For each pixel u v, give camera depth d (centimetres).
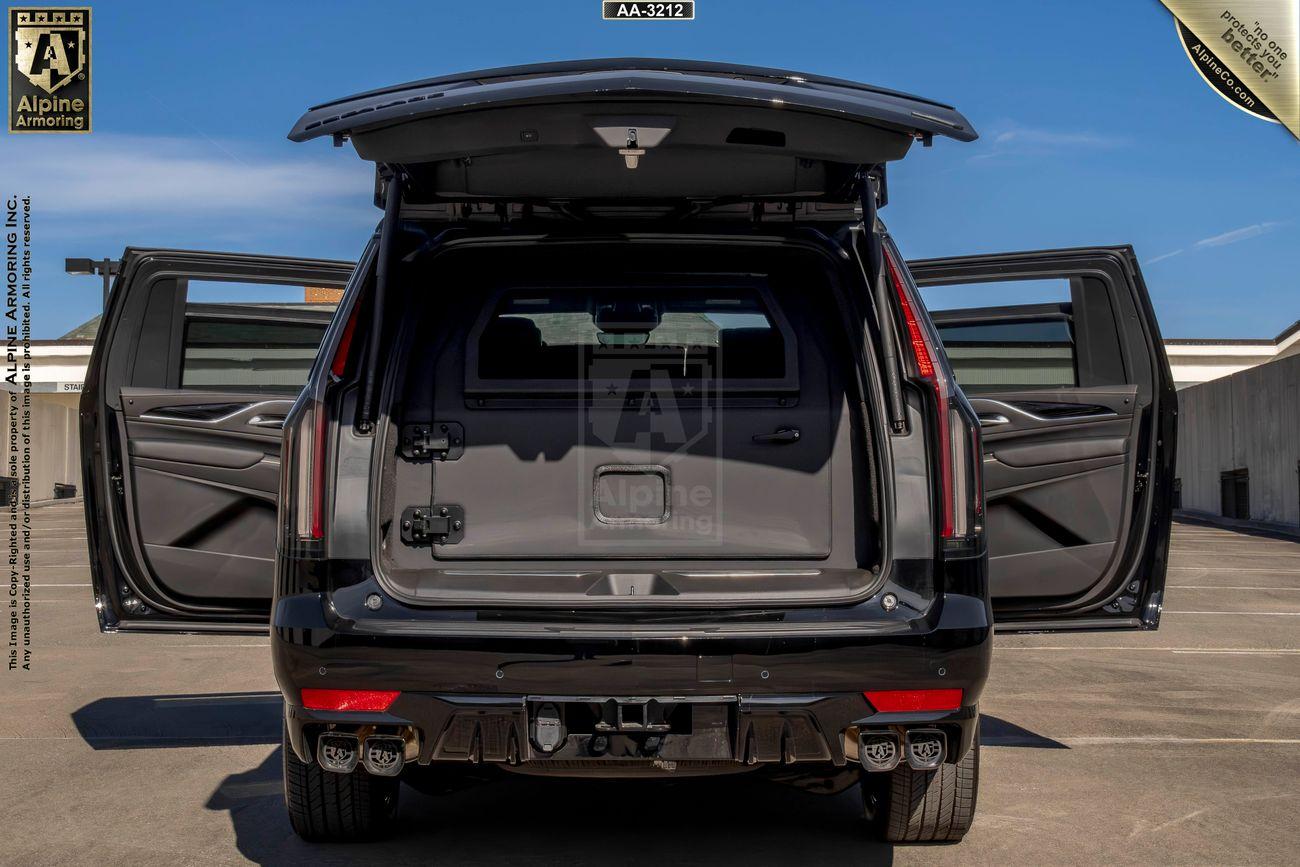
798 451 339
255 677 728
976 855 374
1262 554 1962
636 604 307
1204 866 364
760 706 300
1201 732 568
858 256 340
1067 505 444
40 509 3594
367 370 320
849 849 380
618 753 304
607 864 365
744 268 354
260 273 477
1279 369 2748
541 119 297
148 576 448
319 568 311
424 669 301
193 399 453
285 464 318
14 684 698
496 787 467
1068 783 467
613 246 344
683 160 317
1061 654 855
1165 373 450
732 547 335
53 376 4944
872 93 308
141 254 463
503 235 343
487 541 334
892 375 321
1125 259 464
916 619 308
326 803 369
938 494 314
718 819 418
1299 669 783
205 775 479
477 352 344
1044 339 485
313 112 310
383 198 343
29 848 381
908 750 309
